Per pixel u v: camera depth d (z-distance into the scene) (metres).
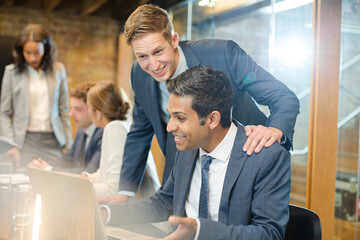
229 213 1.18
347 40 2.35
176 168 1.39
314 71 2.25
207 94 1.14
